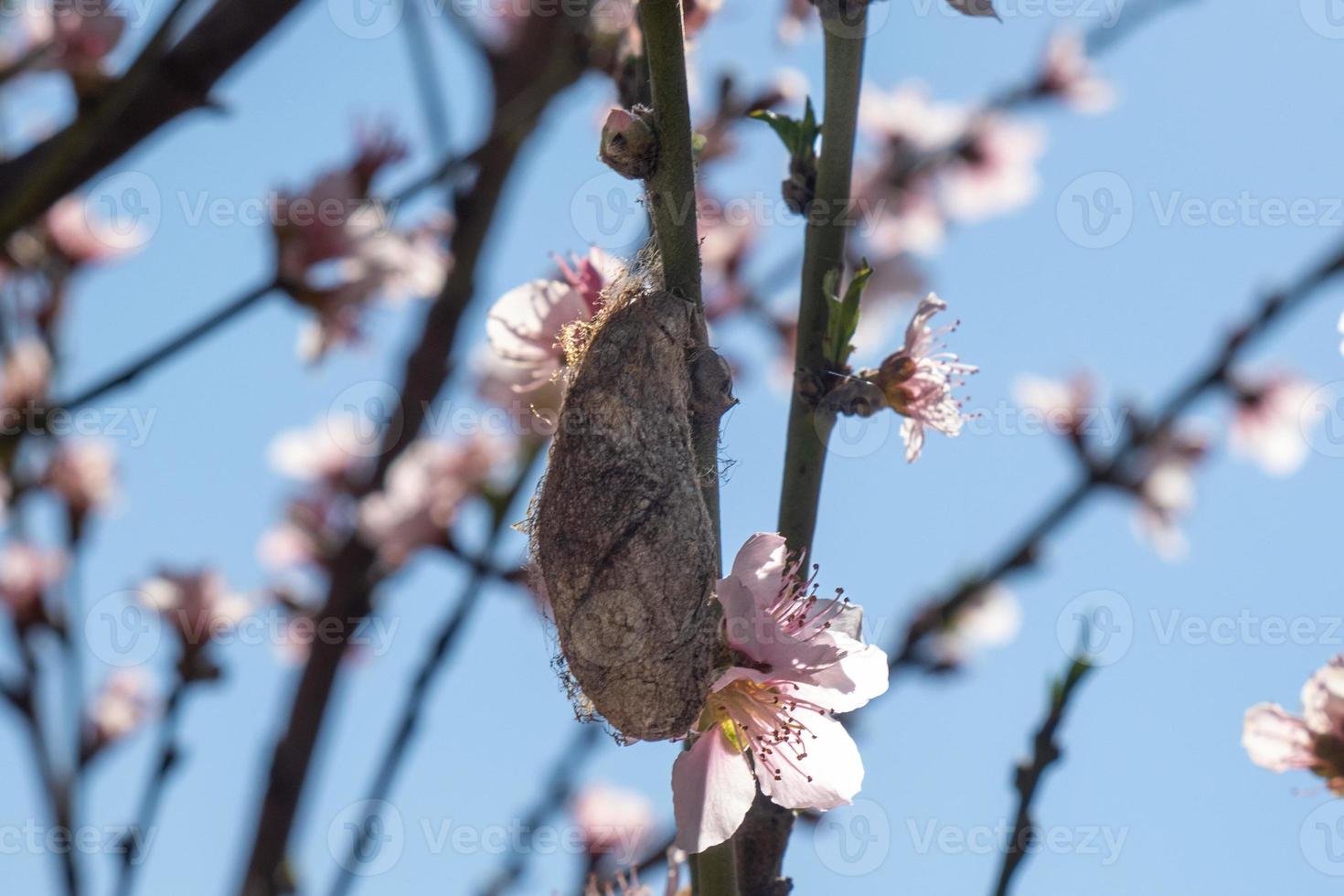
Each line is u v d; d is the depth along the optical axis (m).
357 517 1.12
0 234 0.87
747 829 0.67
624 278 0.64
